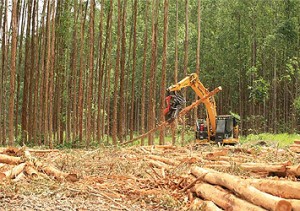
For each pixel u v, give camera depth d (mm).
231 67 45750
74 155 15211
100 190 9648
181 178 10367
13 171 10523
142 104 28016
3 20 31688
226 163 12711
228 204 7406
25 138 27891
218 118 21500
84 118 36438
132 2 36375
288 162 10367
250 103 47281
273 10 41594
